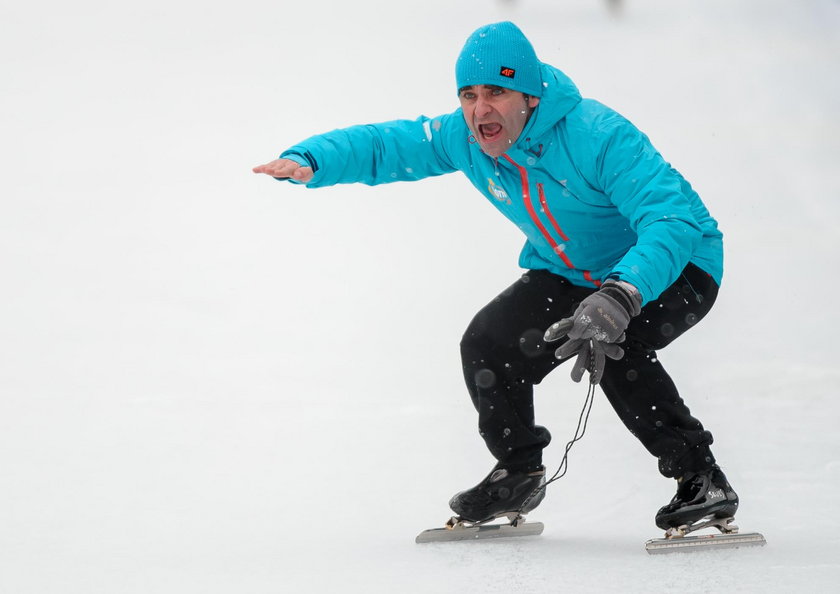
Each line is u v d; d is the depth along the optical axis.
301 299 20.38
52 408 13.64
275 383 15.06
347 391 14.69
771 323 17.83
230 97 43.59
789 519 9.30
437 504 10.11
